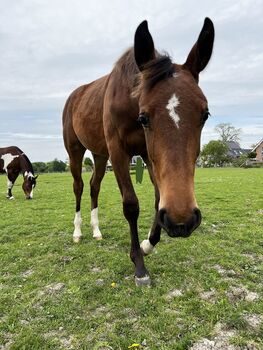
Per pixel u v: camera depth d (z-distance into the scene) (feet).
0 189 49.16
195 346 6.86
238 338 7.02
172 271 10.85
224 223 18.49
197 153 7.20
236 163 180.14
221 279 10.21
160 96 7.11
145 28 7.84
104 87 12.17
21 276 11.30
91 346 7.04
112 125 10.32
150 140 7.38
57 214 23.67
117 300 9.02
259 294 9.18
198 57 7.98
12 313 8.54
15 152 35.50
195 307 8.39
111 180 64.28
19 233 17.67
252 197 29.66
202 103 7.12
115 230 17.38
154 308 8.45
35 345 7.15
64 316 8.30
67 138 16.31
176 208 6.43
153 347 6.84
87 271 11.43
